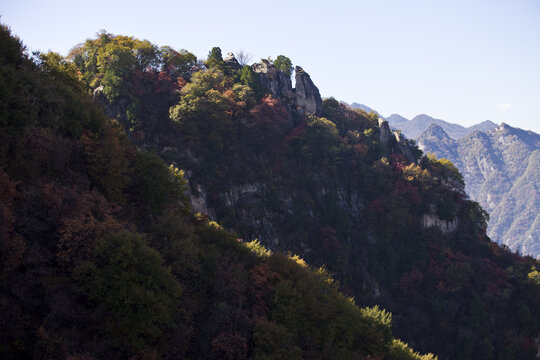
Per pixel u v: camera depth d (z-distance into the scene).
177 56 122.25
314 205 123.25
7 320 31.78
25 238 36.69
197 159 103.44
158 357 38.50
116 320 36.84
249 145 116.50
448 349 110.75
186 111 100.81
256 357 45.22
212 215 99.31
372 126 154.62
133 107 99.81
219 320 45.75
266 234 106.56
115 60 103.25
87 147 49.06
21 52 51.47
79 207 41.84
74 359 31.61
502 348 110.81
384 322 69.19
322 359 53.09
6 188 36.91
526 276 123.81
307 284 60.41
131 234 41.53
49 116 47.50
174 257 47.59
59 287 36.00
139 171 55.88
